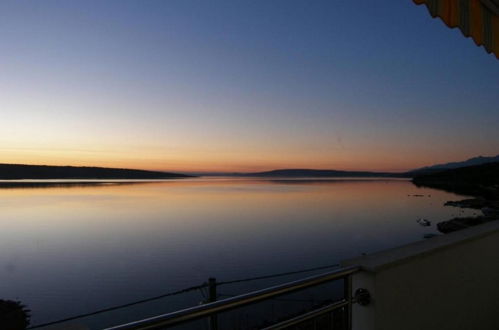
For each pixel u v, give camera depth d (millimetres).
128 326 744
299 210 93812
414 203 96188
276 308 19594
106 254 49031
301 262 40969
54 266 43188
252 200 132250
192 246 52594
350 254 43594
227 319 18344
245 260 42906
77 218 84375
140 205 115250
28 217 87125
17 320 21531
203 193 179875
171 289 32344
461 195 106938
